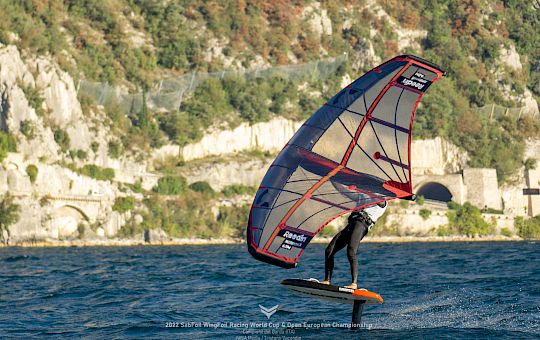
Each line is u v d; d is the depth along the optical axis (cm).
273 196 6231
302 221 6078
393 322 8575
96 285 13425
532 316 8969
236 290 12125
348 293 6347
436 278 14500
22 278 15538
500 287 12256
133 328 8419
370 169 6400
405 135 6406
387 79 6544
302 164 6419
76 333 8188
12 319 9200
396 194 6191
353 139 6506
